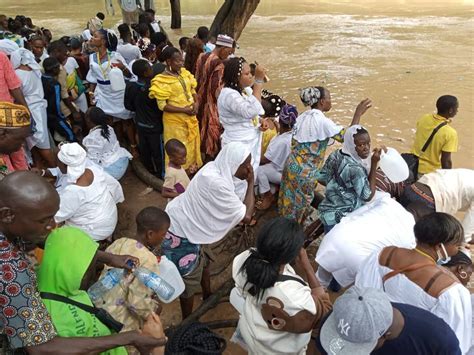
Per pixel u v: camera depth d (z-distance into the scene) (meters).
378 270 2.80
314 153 4.43
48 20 19.61
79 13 21.39
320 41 14.48
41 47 7.11
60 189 4.57
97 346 2.03
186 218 3.47
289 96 9.61
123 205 5.59
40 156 5.90
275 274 2.38
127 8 12.66
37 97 5.35
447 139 4.80
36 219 1.86
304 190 4.60
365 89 9.86
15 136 2.98
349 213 3.89
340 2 22.28
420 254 2.70
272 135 5.65
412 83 10.19
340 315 2.04
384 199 3.79
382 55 12.62
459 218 5.22
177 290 3.12
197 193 3.38
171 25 17.44
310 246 4.91
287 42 14.45
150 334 2.41
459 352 2.20
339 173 4.00
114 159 5.47
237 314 4.01
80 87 7.15
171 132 5.48
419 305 2.58
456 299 2.49
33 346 1.88
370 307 2.01
